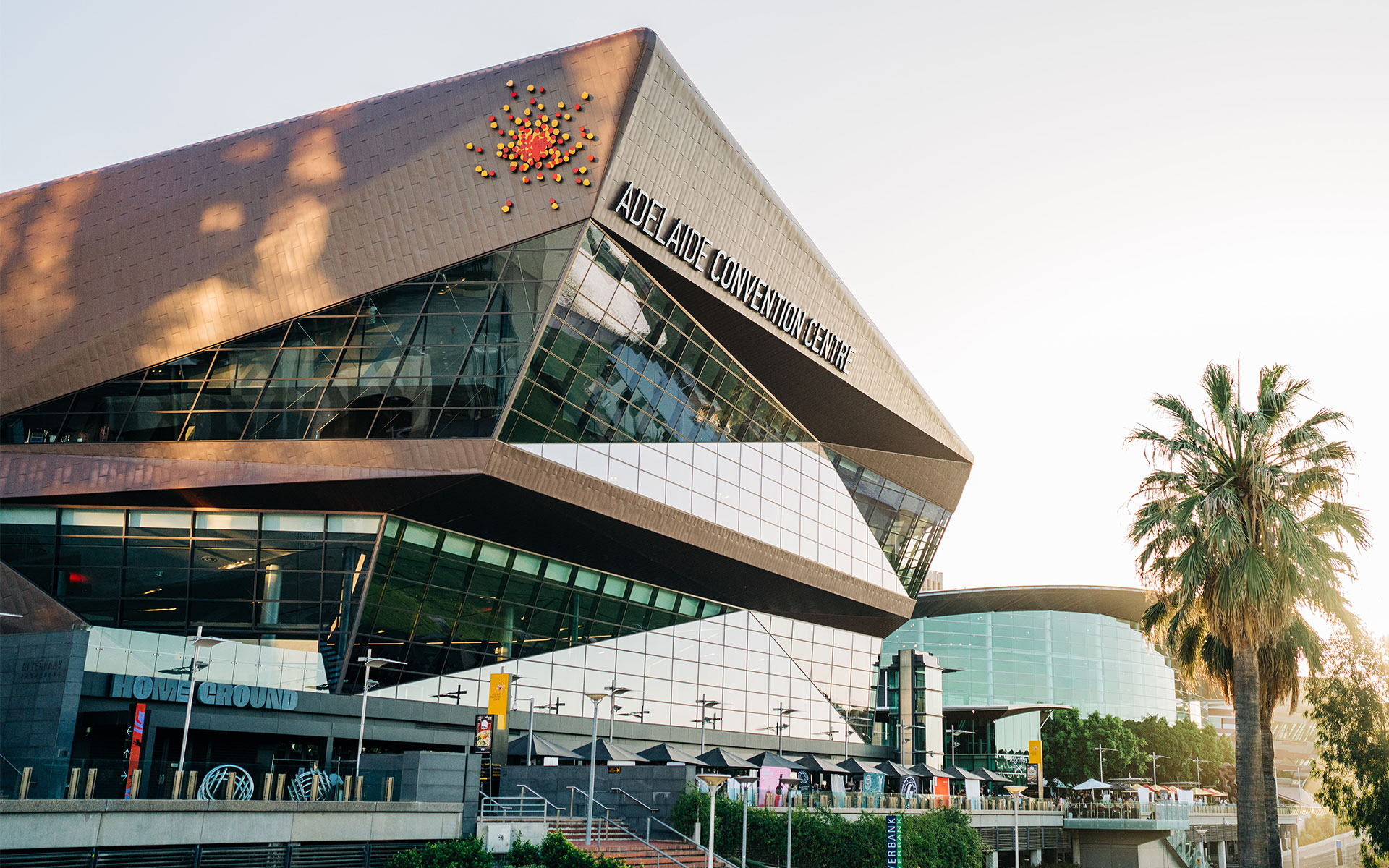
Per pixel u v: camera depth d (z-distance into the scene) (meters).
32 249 47.56
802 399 65.69
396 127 46.94
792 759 60.81
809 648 73.44
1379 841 36.62
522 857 33.53
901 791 54.72
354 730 47.19
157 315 46.62
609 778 44.56
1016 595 126.94
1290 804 93.88
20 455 46.78
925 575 83.81
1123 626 128.38
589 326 48.88
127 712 41.25
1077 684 124.81
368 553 47.38
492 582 52.38
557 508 51.03
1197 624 31.33
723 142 50.94
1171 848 73.56
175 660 43.84
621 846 38.12
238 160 47.47
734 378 60.66
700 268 51.97
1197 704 137.12
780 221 55.78
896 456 75.81
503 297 46.47
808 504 70.06
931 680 81.44
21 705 38.06
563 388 49.09
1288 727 125.56
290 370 46.56
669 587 62.25
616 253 48.59
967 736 108.44
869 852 43.03
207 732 44.62
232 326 46.41
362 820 30.73
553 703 55.31
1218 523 26.91
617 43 45.91
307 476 45.75
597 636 58.19
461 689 51.56
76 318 46.94
